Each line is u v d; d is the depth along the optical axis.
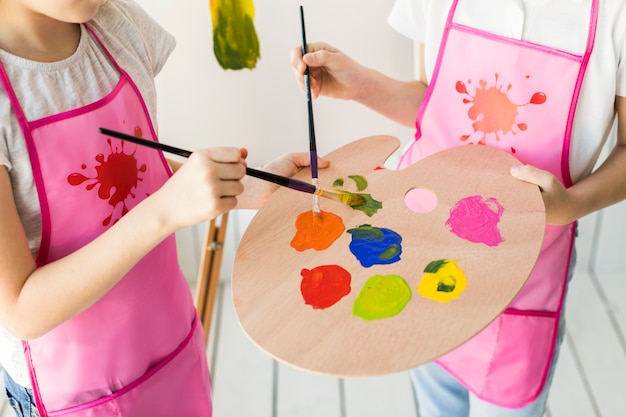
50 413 0.93
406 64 1.35
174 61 1.29
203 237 1.95
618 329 1.84
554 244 1.07
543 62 0.98
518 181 0.90
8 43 0.79
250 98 1.34
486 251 0.80
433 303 0.74
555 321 1.10
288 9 1.25
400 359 0.68
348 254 0.81
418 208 0.91
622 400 1.66
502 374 1.13
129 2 0.98
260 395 1.73
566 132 1.00
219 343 1.88
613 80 0.97
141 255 0.76
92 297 0.76
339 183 0.93
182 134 1.38
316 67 1.09
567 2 0.97
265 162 1.42
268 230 0.86
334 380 1.76
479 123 1.06
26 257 0.76
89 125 0.83
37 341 0.88
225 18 1.25
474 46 1.03
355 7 1.27
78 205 0.83
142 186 0.91
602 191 0.98
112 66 0.89
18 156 0.78
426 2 1.08
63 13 0.74
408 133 1.49
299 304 0.75
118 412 0.94
